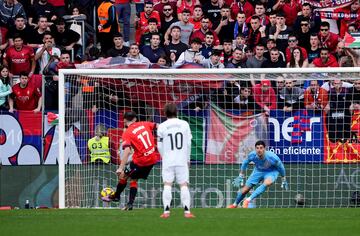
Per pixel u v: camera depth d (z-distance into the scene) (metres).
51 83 62.00
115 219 41.72
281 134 60.06
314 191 59.81
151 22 69.19
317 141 59.81
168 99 60.56
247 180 56.53
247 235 33.69
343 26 71.25
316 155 59.88
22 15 67.94
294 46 66.81
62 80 56.62
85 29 69.81
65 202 59.97
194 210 50.28
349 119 59.72
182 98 60.38
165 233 34.47
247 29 69.25
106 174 59.91
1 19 69.00
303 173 59.91
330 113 59.75
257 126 60.12
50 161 61.25
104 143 59.75
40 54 65.75
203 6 71.50
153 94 60.56
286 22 71.00
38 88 62.16
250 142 60.16
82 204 59.81
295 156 60.00
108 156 59.88
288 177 59.91
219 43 69.62
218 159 60.22
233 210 50.28
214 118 60.28
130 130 46.94
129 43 72.31
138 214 45.56
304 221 40.69
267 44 66.44
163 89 60.44
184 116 60.38
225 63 66.12
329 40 68.94
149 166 47.25
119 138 60.31
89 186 59.81
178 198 59.31
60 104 56.47
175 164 41.62
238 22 69.62
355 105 59.56
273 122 60.00
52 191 61.00
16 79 63.25
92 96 60.22
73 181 59.97
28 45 66.81
